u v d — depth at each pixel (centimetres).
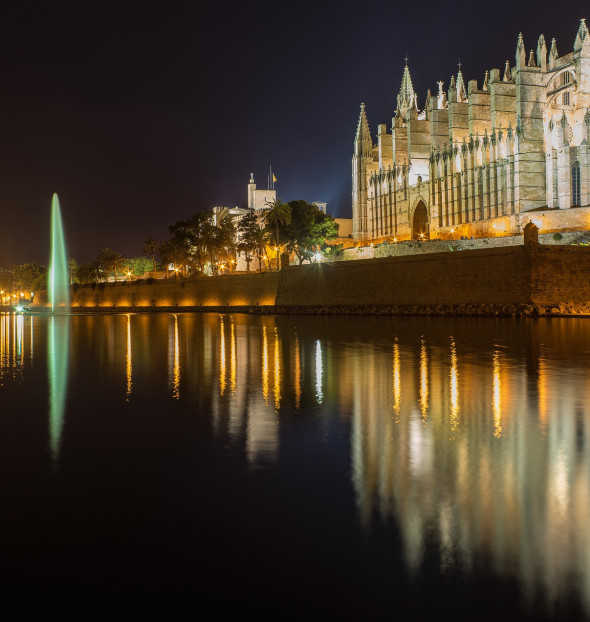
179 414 1639
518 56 10031
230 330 5238
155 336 4644
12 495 1014
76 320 8288
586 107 10088
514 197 9994
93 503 977
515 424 1477
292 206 12569
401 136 13900
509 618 656
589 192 8975
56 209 17288
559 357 2792
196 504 966
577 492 992
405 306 7269
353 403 1764
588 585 715
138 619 665
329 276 8644
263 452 1253
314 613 672
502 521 879
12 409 1720
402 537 834
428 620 656
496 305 6244
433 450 1249
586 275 6275
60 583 738
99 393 1986
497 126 10750
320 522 887
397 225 13638
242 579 740
